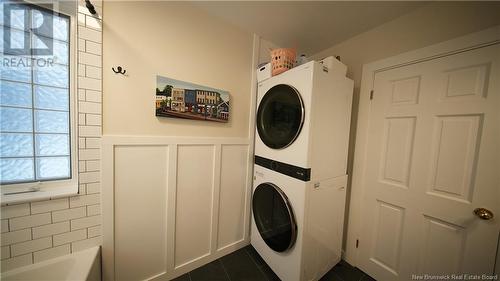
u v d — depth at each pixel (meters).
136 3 1.15
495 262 0.97
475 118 1.03
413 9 1.27
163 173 1.31
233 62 1.57
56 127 1.07
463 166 1.07
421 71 1.23
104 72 1.08
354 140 1.62
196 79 1.39
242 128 1.67
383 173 1.43
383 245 1.43
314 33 1.63
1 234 0.92
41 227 1.00
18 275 0.94
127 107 1.16
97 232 1.13
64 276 1.01
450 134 1.12
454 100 1.10
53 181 1.07
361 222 1.56
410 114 1.28
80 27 1.00
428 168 1.21
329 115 1.29
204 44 1.42
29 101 1.00
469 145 1.05
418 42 1.26
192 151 1.42
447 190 1.13
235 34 1.57
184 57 1.33
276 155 1.41
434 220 1.19
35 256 0.99
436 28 1.18
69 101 1.06
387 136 1.41
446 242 1.14
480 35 1.01
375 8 1.28
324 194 1.32
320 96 1.20
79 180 1.06
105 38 1.07
